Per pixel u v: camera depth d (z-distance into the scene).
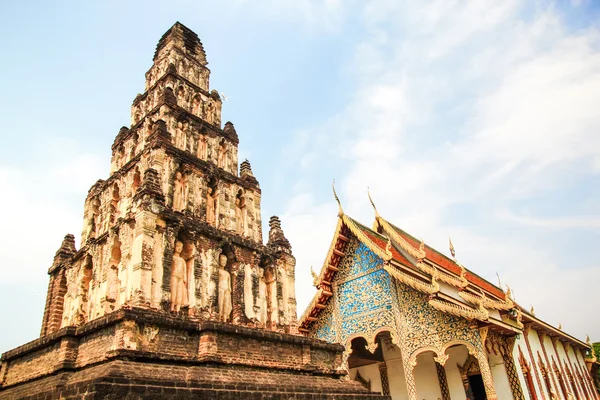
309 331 29.14
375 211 32.62
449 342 23.19
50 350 15.32
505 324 23.72
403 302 25.69
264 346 17.20
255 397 14.39
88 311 18.72
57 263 22.11
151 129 22.30
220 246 19.38
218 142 23.92
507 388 23.88
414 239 34.06
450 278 27.41
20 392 14.74
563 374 35.50
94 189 23.06
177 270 17.41
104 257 18.70
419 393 28.88
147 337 13.80
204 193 20.84
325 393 17.41
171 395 12.13
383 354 31.30
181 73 25.62
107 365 12.42
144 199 16.91
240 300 19.11
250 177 23.66
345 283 28.83
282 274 22.41
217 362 14.84
